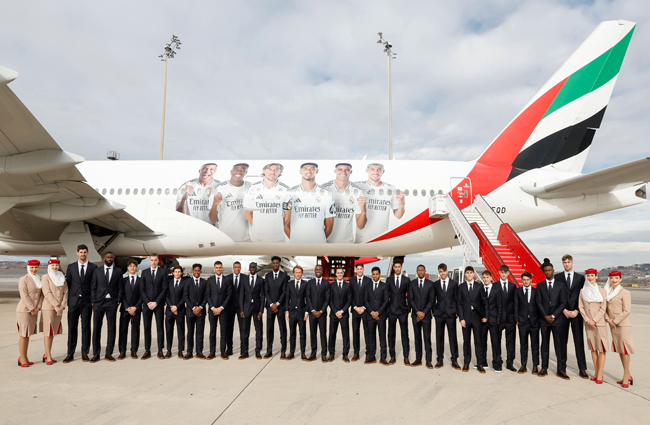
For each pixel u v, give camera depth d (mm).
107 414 4734
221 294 7688
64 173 11250
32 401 5172
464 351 7086
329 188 15672
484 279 7098
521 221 15664
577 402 5426
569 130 16188
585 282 6574
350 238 15625
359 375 6637
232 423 4500
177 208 15773
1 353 7934
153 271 7781
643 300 25969
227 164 16234
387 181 15789
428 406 5184
